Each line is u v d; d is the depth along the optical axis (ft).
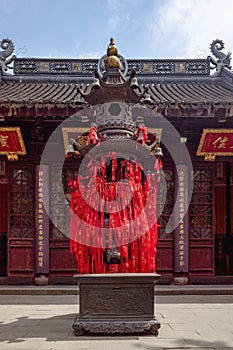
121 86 25.48
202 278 48.11
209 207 49.52
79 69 61.98
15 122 45.27
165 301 37.83
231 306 34.91
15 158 47.78
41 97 48.11
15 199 48.49
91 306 23.56
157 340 22.47
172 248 47.93
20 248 47.73
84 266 25.36
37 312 31.96
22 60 62.49
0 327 26.11
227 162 50.29
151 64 62.75
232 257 52.95
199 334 23.94
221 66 62.08
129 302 23.62
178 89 57.72
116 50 27.99
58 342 22.09
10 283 47.19
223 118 43.60
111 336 23.20
